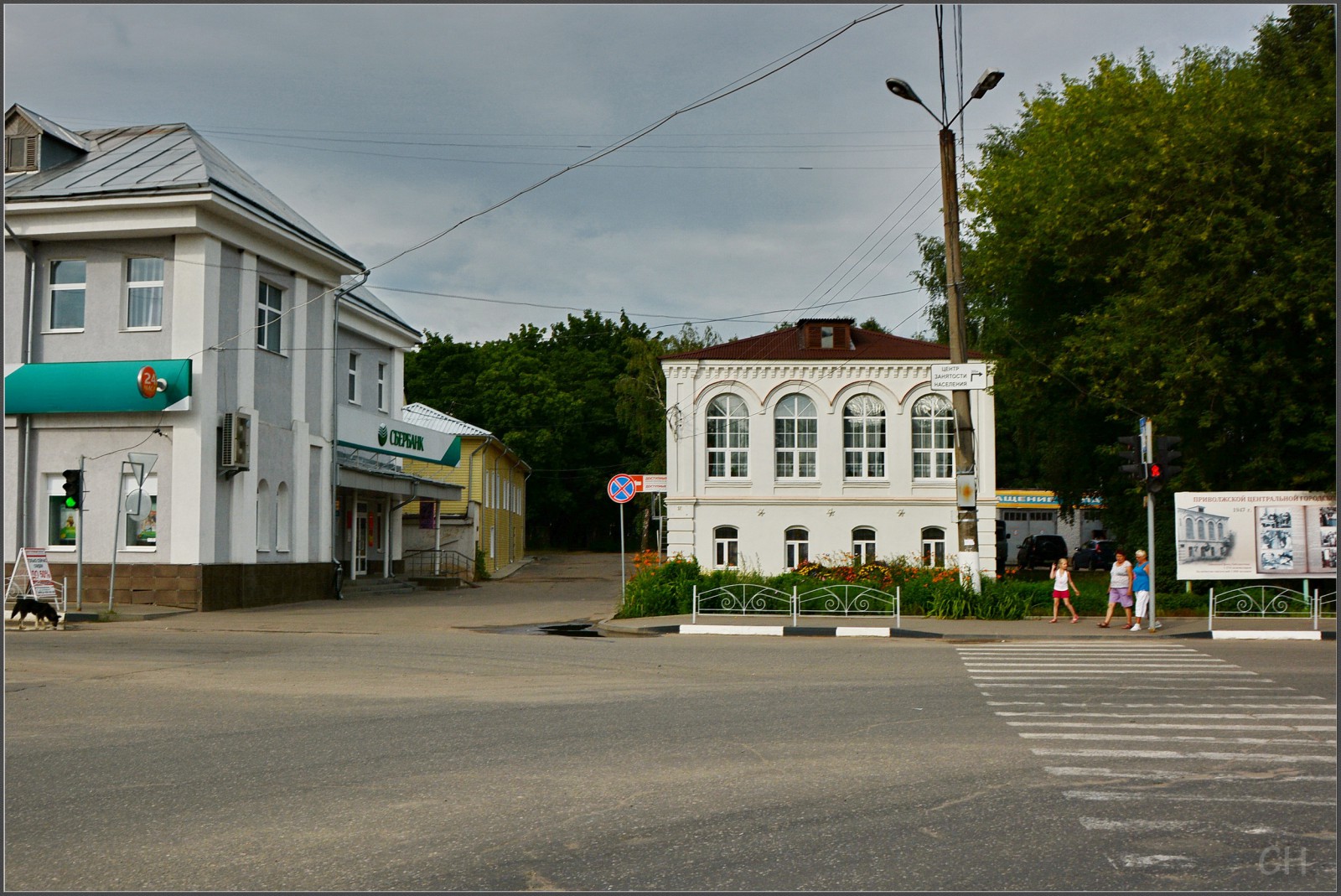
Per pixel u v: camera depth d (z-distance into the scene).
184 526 24.67
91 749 8.73
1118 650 17.23
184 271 25.05
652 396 58.94
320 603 28.61
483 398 70.94
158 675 13.69
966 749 8.63
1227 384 25.19
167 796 7.12
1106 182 28.59
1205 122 25.02
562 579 45.97
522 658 15.79
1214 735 9.27
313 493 30.17
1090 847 5.89
